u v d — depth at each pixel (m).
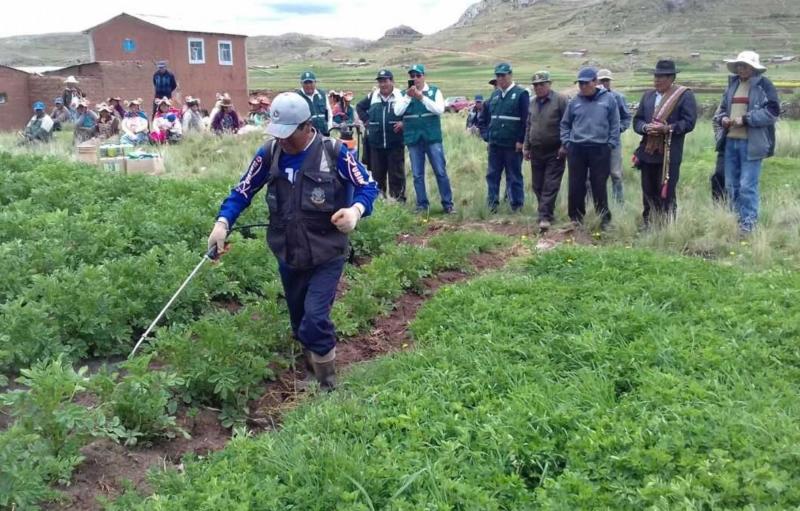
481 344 5.83
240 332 5.84
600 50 152.00
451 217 11.48
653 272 7.62
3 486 3.85
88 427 4.28
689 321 6.14
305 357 6.10
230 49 39.12
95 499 4.23
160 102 22.03
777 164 14.22
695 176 13.50
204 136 21.12
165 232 8.08
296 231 5.23
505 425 4.50
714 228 9.59
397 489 3.97
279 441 4.52
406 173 14.38
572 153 10.17
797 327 5.82
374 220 9.23
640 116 9.98
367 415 4.76
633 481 3.94
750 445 4.07
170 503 3.89
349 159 5.21
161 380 4.93
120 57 36.72
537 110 10.49
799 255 8.77
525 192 12.70
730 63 9.60
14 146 20.05
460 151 17.06
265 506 3.83
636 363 5.32
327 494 3.88
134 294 6.41
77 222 7.87
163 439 4.91
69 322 5.88
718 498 3.72
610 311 6.31
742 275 7.52
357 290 7.14
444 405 4.82
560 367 5.48
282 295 6.94
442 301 6.95
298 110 4.97
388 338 6.73
